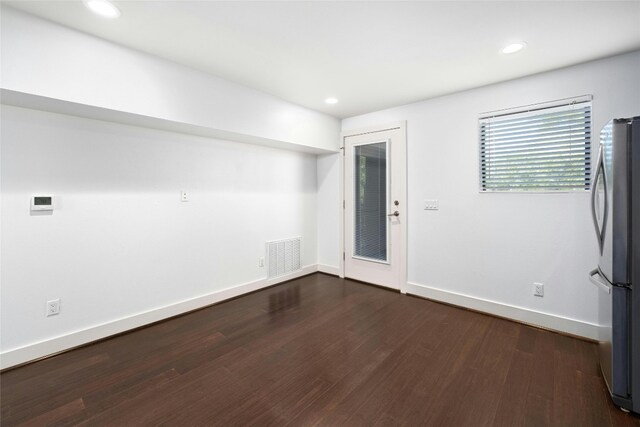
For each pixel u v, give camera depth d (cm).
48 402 175
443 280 335
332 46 226
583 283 254
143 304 275
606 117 240
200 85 268
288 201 414
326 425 159
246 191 361
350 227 423
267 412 168
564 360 220
